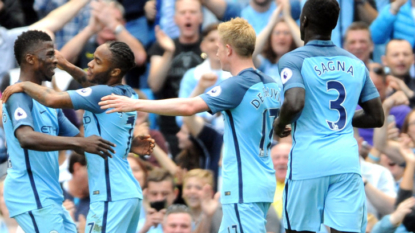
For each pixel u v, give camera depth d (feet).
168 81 96.99
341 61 58.75
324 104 58.08
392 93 96.22
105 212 59.06
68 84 92.99
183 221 74.59
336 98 58.08
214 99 57.82
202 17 102.17
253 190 58.54
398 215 76.79
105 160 59.36
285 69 57.77
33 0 105.19
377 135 85.81
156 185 79.61
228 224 59.47
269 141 60.39
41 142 56.80
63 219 61.21
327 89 57.98
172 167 87.30
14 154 59.47
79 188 77.92
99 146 57.06
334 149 57.47
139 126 86.74
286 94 56.95
